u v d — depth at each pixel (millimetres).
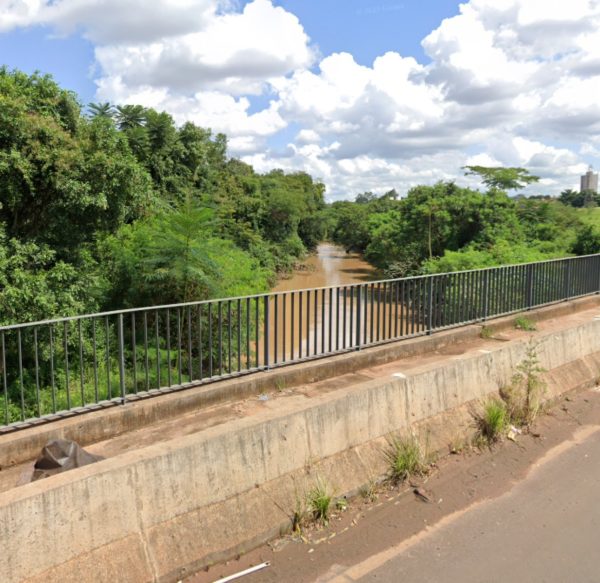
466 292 8883
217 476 3855
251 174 59344
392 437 5121
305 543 3959
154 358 9070
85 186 9414
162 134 27422
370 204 82250
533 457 5492
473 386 6066
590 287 11766
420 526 4207
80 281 9641
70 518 3174
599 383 7828
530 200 32938
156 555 3426
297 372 6574
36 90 10000
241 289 12109
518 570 3650
